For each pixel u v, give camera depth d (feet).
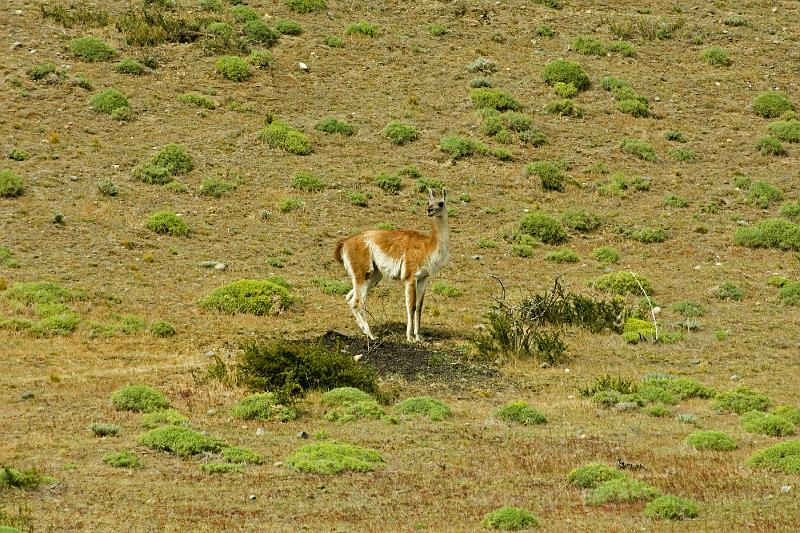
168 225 308.60
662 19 513.45
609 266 320.29
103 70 401.49
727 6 536.42
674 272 316.60
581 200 365.81
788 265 324.19
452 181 368.89
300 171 360.28
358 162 373.61
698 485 142.20
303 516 128.88
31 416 172.45
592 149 400.67
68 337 228.02
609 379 207.41
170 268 286.87
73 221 304.71
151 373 204.74
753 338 260.42
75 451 154.10
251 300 261.03
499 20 499.92
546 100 429.79
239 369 202.39
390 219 339.98
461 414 186.80
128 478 142.61
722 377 224.12
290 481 143.43
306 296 277.23
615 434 173.78
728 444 164.04
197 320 250.57
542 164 377.30
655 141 410.93
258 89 412.98
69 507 129.90
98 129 364.17
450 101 422.82
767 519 126.31
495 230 338.95
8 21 423.64
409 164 374.43
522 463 154.30
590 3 527.40
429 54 460.14
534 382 214.48
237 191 343.05
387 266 237.45
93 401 182.39
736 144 411.95
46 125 359.25
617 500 135.95
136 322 240.94
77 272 273.54
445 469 151.23
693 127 424.05
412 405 187.01
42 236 292.61
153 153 353.51
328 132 390.63
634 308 280.10
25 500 131.75
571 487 143.74
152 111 383.45
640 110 428.56
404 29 481.46
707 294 297.12
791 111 435.94
